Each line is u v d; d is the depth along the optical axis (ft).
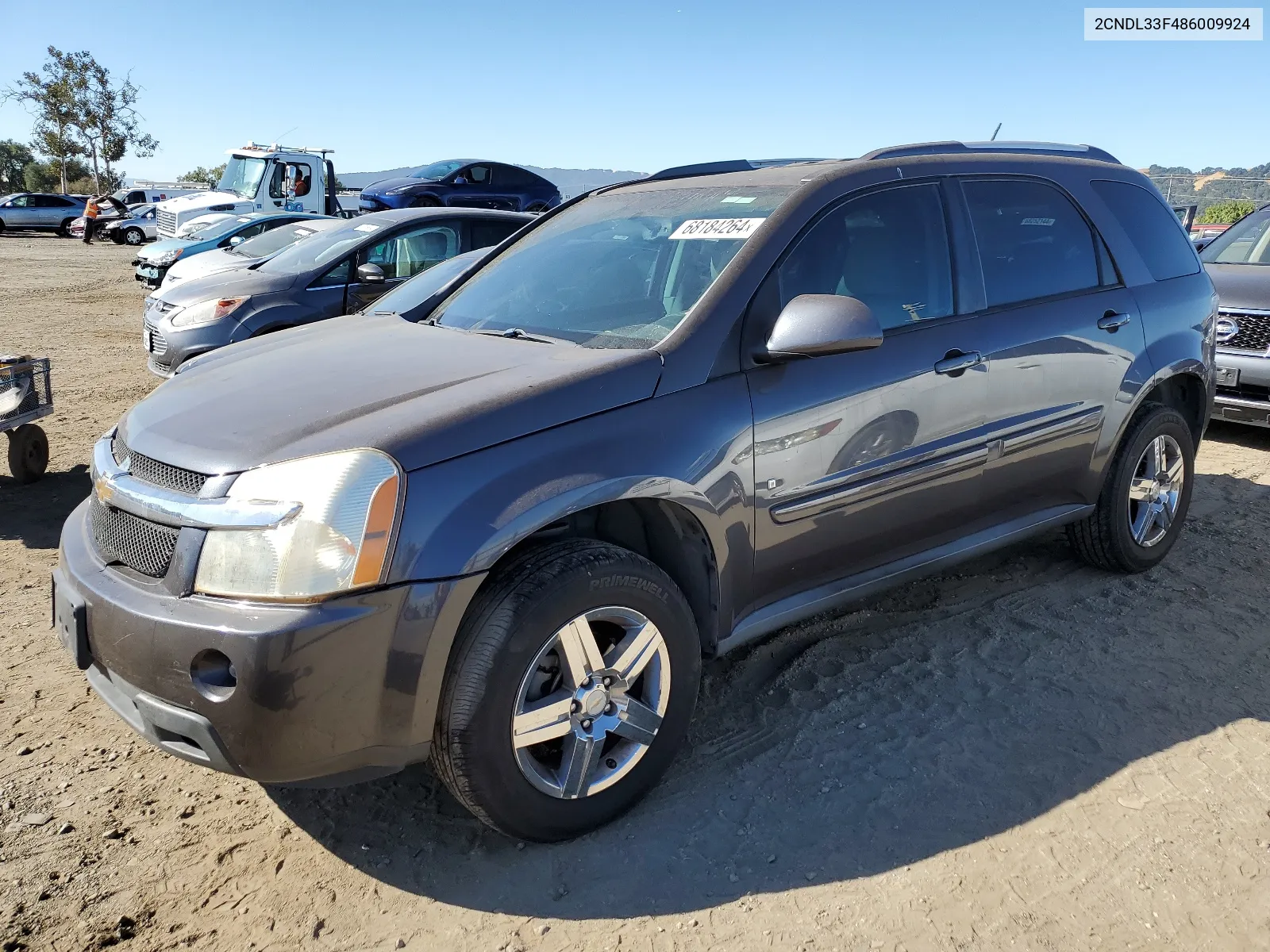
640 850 8.50
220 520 7.33
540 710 8.07
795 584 10.21
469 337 10.43
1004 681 11.25
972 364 10.95
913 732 10.23
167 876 8.21
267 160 59.98
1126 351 12.93
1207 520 16.74
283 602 7.13
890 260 10.81
